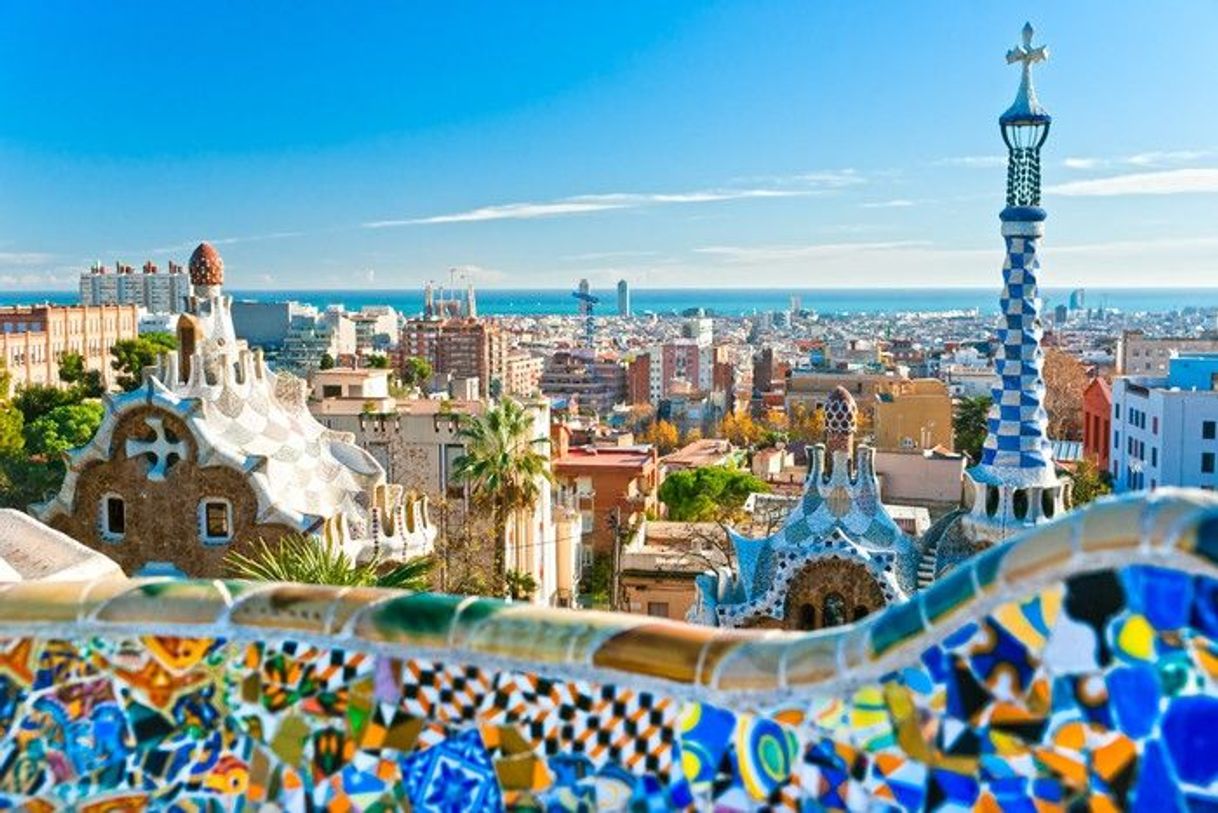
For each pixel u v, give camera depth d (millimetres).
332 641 5816
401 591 5941
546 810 5543
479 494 53188
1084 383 153250
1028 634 4691
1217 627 4355
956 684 4828
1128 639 4523
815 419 147125
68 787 6023
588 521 81750
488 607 5730
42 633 6074
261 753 5875
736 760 5227
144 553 36750
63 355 139125
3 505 67750
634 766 5398
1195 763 4434
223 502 36406
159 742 5969
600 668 5449
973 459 106812
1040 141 33906
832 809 5047
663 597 56688
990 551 4840
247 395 39250
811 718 5086
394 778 5758
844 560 31812
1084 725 4613
